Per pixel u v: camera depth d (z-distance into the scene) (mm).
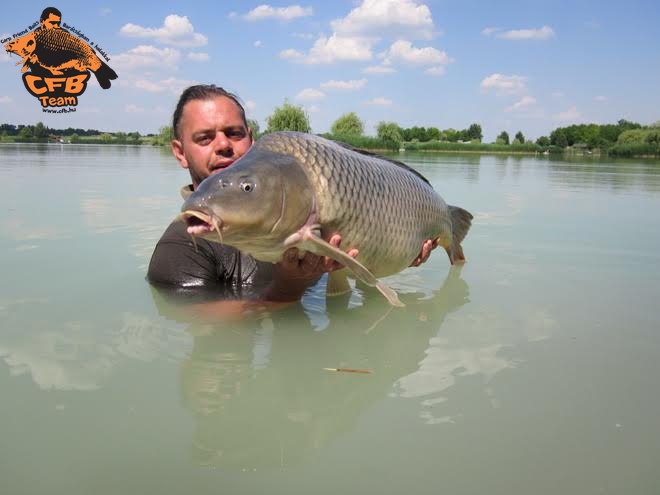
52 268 1350
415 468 566
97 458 573
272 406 696
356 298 1202
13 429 624
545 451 597
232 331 960
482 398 722
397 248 1175
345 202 1009
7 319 989
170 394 720
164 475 547
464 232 1549
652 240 1857
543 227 2129
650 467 568
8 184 3330
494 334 972
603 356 867
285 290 1090
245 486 534
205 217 835
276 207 903
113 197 2773
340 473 558
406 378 785
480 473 558
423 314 1089
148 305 1081
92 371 784
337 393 737
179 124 1206
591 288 1276
